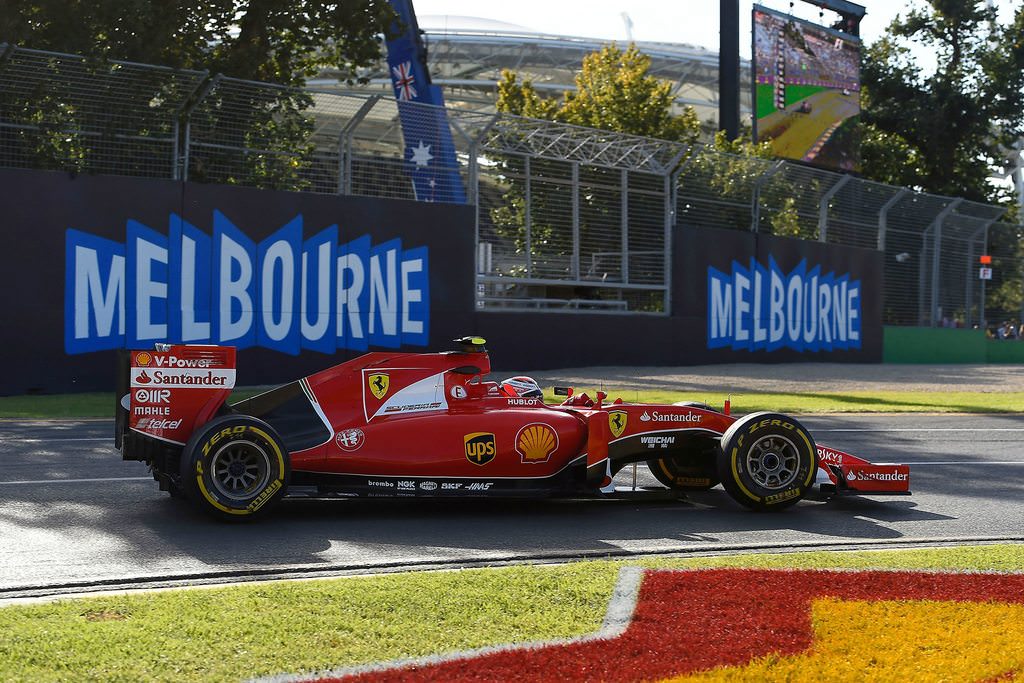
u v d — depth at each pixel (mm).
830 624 11531
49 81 41969
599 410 19875
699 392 47719
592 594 12672
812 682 9742
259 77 57750
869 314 77375
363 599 12227
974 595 12969
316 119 49688
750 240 68688
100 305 44281
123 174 44969
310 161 49875
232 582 13758
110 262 44469
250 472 18078
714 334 66562
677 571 13891
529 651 10430
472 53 149875
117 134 44469
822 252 73438
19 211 42625
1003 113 116188
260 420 18000
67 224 43531
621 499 20328
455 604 12117
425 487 18766
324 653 10266
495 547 16375
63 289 43469
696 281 65500
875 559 15195
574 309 60812
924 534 18250
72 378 43781
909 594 12938
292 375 49219
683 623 11531
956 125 117250
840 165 87125
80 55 44156
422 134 52281
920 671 10047
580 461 20062
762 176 68938
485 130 55375
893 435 34000
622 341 62219
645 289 63531
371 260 51531
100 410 38000
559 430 19672
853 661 10320
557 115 97062
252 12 55062
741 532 18125
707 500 21328
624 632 11156
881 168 116188
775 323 70438
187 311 46250
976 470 26359
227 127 47094
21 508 18484
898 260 80688
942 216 83250
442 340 54062
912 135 119250
